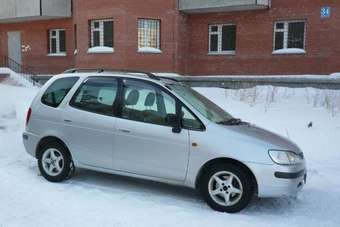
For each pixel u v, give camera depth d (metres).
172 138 5.93
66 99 6.85
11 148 9.34
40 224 5.04
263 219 5.45
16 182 6.77
